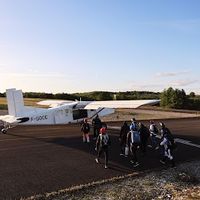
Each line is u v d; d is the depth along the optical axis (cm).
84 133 2277
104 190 1284
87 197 1203
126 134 1823
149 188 1323
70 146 2141
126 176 1461
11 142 2294
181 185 1370
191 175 1510
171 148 1655
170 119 4247
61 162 1700
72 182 1365
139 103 2511
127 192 1266
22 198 1170
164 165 1675
